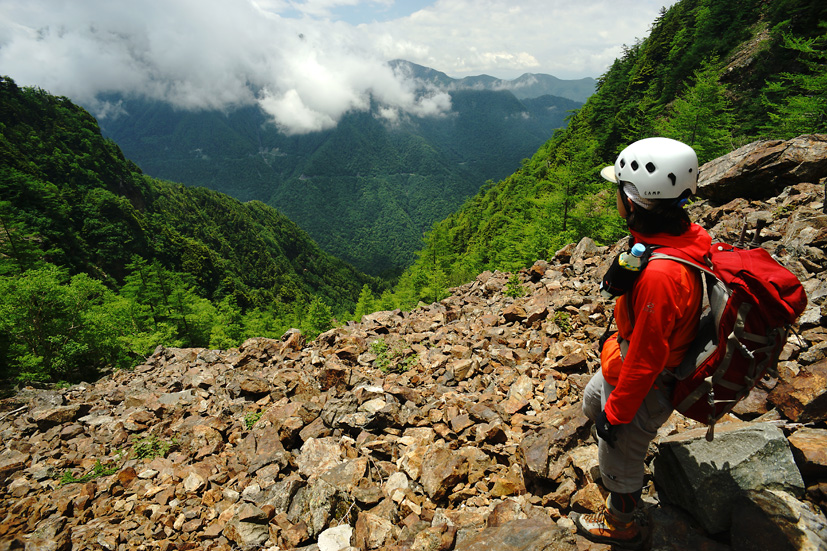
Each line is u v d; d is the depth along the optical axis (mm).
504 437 4016
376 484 3797
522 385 4969
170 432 6344
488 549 2432
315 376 7320
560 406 4418
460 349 6758
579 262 11094
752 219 8242
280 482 4023
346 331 10148
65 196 114625
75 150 161625
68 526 4238
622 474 2107
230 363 10250
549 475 3135
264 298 155500
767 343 1677
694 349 1847
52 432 7242
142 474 4926
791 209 7762
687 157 1651
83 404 8102
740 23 55812
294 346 9531
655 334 1665
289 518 3602
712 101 25406
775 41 46656
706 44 58844
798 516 1991
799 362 3650
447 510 3250
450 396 5332
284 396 6852
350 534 3275
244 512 3643
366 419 4859
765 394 3180
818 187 8086
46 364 28359
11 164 121250
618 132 60031
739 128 37438
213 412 7031
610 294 1888
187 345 59562
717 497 2217
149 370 11805
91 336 31156
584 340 6320
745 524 2053
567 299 7738
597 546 2305
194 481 4418
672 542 2244
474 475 3551
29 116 155875
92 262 106500
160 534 3766
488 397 5031
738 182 9680
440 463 3621
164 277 64500
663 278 1625
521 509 2982
